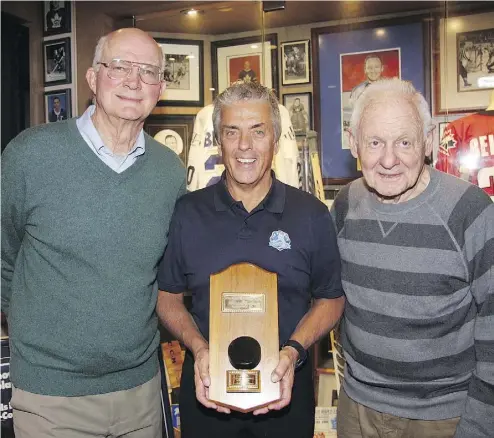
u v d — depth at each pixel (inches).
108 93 51.6
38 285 50.1
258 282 47.4
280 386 45.3
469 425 44.8
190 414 52.3
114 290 50.3
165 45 95.0
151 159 55.1
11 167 49.7
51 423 50.3
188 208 53.2
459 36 87.2
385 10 90.0
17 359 51.3
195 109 95.9
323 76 92.8
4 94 93.9
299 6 92.0
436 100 88.9
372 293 48.4
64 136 50.9
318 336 50.1
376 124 45.6
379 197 49.6
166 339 93.4
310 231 50.9
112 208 50.7
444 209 45.6
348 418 53.3
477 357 45.1
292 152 83.3
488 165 86.7
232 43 94.7
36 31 98.7
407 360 47.2
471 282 45.3
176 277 54.4
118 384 52.9
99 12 96.0
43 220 49.4
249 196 51.8
